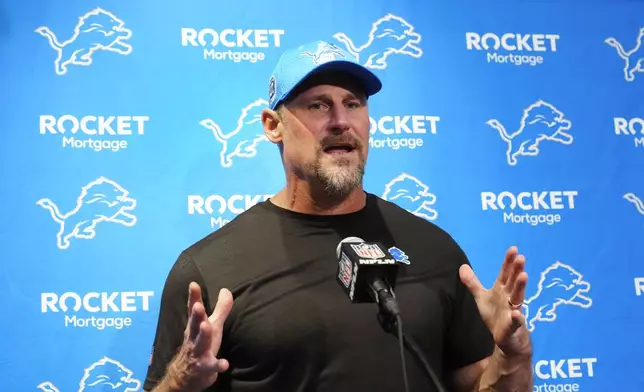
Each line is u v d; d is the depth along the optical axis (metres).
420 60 2.14
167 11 2.05
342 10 2.13
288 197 1.61
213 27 2.06
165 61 2.03
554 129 2.16
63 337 1.88
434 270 1.54
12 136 1.92
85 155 1.95
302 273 1.49
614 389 2.05
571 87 2.19
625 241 2.12
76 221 1.92
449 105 2.13
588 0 2.24
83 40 2.00
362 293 1.32
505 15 2.20
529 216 2.11
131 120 1.98
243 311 1.45
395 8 2.15
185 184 1.99
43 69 1.97
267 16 2.09
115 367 1.89
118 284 1.92
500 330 1.28
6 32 1.97
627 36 2.23
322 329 1.42
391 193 2.07
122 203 1.95
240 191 2.01
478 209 2.09
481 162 2.11
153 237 1.95
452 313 1.55
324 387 1.40
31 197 1.91
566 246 2.10
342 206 1.58
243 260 1.51
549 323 2.06
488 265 2.07
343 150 1.54
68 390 1.86
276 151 2.04
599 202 2.13
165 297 1.52
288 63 1.59
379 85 1.59
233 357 1.46
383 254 1.33
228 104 2.04
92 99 1.98
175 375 1.26
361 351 1.41
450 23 2.17
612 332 2.07
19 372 1.84
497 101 2.15
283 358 1.42
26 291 1.87
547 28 2.21
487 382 1.40
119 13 2.02
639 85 2.21
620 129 2.18
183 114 2.01
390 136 2.09
